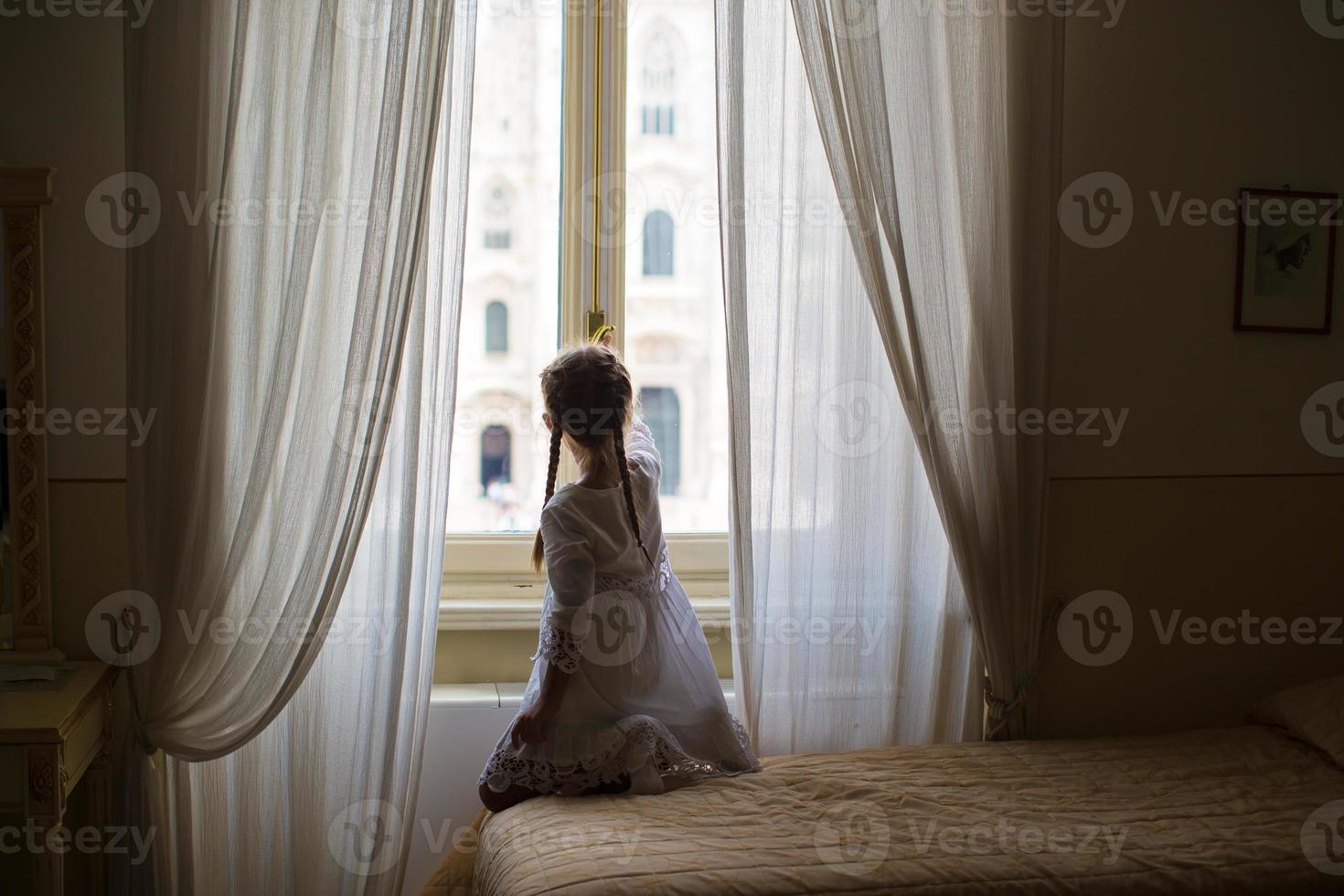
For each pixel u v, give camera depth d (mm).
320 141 1941
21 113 1988
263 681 1955
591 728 1915
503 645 2355
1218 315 2475
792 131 2199
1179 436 2469
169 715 1915
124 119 1931
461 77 2033
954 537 2199
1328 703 2215
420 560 2053
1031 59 2211
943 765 2064
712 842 1668
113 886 1930
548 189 2395
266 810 2041
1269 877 1652
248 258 1962
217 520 1951
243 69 1930
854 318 2236
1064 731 2441
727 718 2025
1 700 1750
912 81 2182
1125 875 1629
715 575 2504
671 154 2430
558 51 2385
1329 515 2559
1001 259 2227
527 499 2434
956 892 1577
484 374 2398
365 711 2035
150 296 1905
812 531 2242
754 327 2195
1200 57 2434
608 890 1499
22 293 1972
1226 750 2178
